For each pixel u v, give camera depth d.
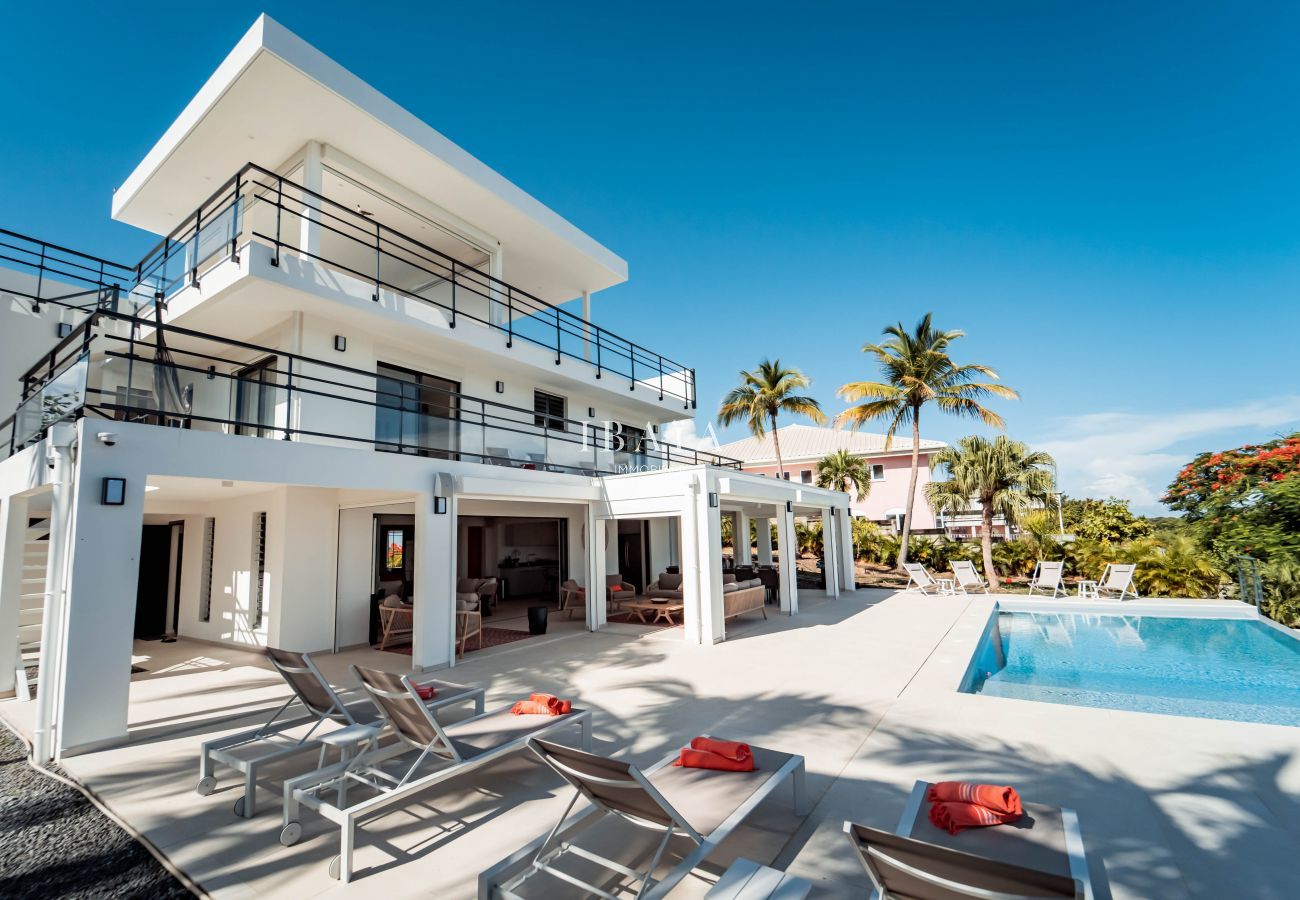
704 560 10.86
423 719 4.18
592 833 3.85
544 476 11.52
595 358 15.96
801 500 15.25
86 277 12.23
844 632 11.59
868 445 33.28
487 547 18.66
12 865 3.67
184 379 7.12
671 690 7.49
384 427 9.37
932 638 10.77
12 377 10.77
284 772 5.07
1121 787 4.39
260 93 9.56
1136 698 8.29
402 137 10.71
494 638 11.71
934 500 22.22
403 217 12.83
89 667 5.72
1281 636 11.64
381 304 10.28
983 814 3.03
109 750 5.72
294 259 9.11
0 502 8.24
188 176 11.70
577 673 8.60
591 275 16.94
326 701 5.05
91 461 5.92
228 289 8.99
